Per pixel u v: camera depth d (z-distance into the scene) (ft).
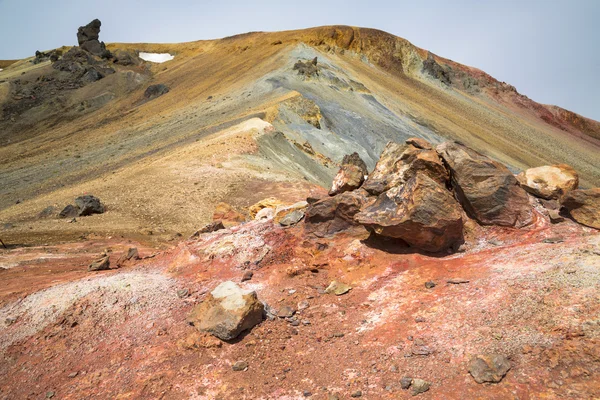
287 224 41.86
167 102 292.40
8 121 296.10
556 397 16.60
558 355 18.52
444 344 21.74
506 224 32.96
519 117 404.98
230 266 37.01
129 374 25.02
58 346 29.22
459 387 18.63
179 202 101.40
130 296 34.19
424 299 26.58
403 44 432.25
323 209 37.83
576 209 31.35
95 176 140.46
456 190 35.53
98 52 400.88
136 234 77.46
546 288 23.30
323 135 194.49
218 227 49.55
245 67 330.13
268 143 157.38
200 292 33.63
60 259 55.52
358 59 399.85
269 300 30.96
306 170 156.56
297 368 23.22
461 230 32.19
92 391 24.17
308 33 402.72
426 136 259.39
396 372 20.84
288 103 205.26
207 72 354.33
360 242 35.14
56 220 88.84
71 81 356.38
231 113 213.87
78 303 33.53
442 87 412.16
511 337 20.59
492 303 23.79
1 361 28.50
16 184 148.87
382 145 221.46
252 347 25.70
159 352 26.61
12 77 370.53
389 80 369.71
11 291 38.14
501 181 33.24
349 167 43.01
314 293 31.07
